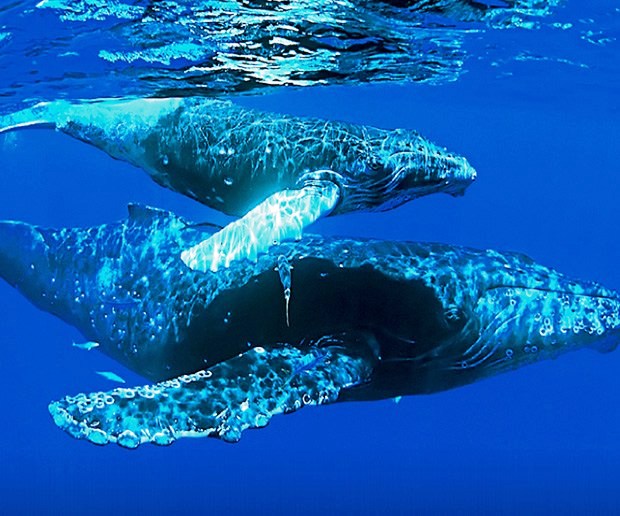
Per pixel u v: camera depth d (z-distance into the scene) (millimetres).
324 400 7941
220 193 10797
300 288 9336
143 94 14188
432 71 16750
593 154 47219
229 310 9508
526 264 9797
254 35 11852
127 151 11406
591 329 9383
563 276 9773
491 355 9461
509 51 14844
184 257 8531
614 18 12281
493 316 9305
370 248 9586
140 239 10438
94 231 10891
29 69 13102
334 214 10625
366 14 11211
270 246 8797
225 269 9656
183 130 10758
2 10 10070
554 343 9430
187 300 9766
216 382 7633
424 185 10539
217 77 14109
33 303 11578
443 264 9453
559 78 18656
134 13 10484
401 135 10500
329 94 19781
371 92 21594
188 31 11367
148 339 10133
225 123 10609
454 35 12953
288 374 8016
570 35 13422
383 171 10078
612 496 27516
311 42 12500
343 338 9188
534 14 11875
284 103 18578
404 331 9180
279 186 10328
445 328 9156
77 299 10844
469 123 32906
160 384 7449
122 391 7230
